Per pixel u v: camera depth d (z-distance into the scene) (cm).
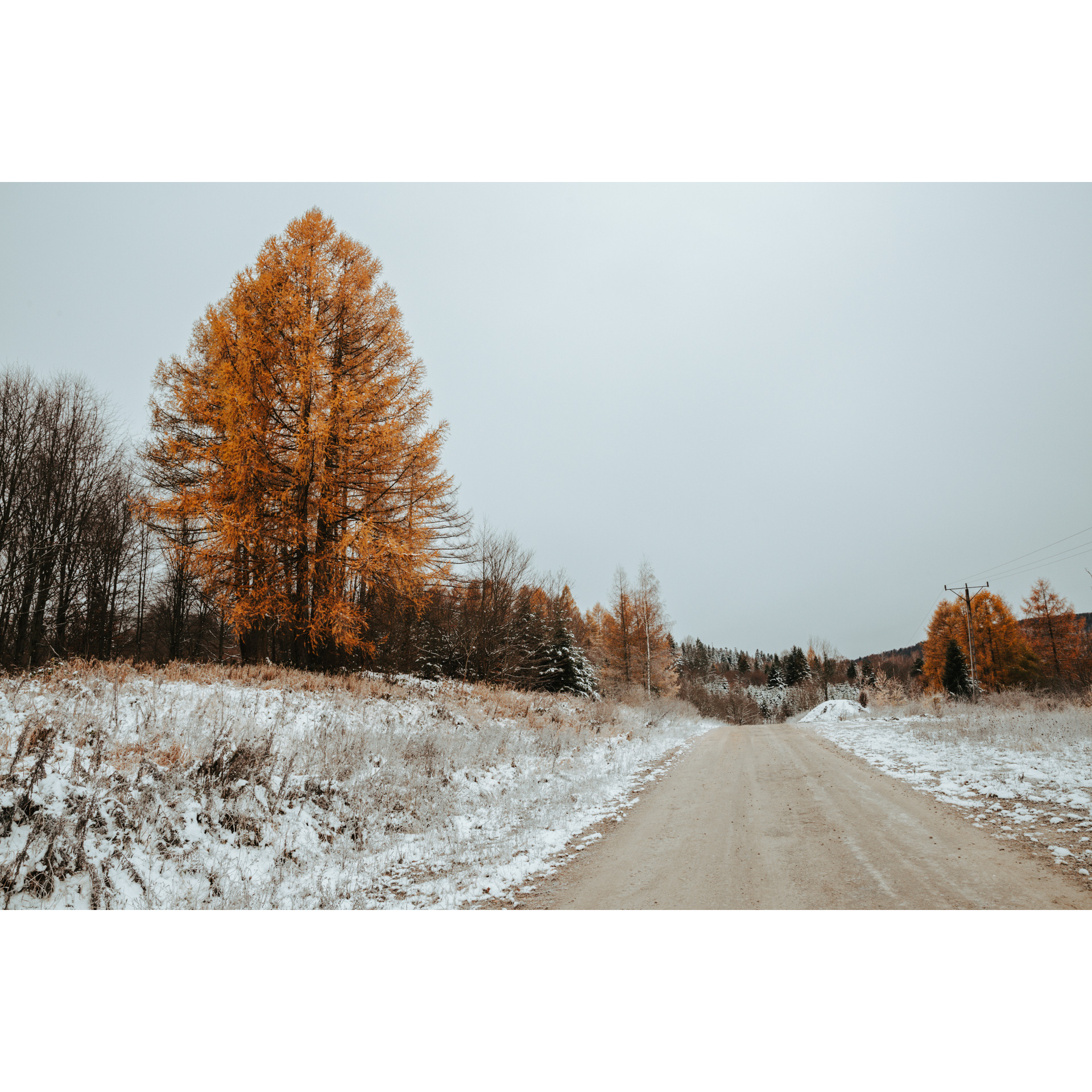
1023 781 912
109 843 566
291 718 1052
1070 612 4284
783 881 576
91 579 1872
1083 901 491
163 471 1527
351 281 1543
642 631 4119
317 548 1445
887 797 914
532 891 593
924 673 5056
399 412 1573
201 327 1508
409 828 800
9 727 691
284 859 654
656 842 746
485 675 2689
